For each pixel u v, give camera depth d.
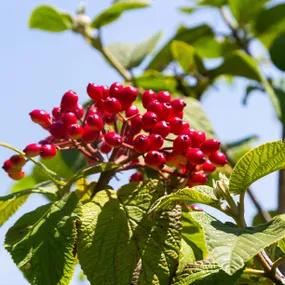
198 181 0.77
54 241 0.72
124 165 0.77
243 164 0.73
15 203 0.78
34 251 0.72
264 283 0.75
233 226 0.70
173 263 0.72
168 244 0.72
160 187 0.74
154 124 0.76
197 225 0.75
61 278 0.72
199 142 0.77
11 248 0.73
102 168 0.76
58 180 0.78
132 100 0.77
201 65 1.14
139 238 0.72
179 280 0.72
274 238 0.68
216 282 0.72
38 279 0.72
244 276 0.75
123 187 0.74
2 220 0.78
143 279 0.72
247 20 1.21
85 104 0.88
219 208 0.73
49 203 0.75
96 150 0.77
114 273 0.72
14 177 0.78
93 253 0.72
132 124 0.77
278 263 0.73
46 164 1.02
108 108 0.76
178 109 0.77
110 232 0.73
